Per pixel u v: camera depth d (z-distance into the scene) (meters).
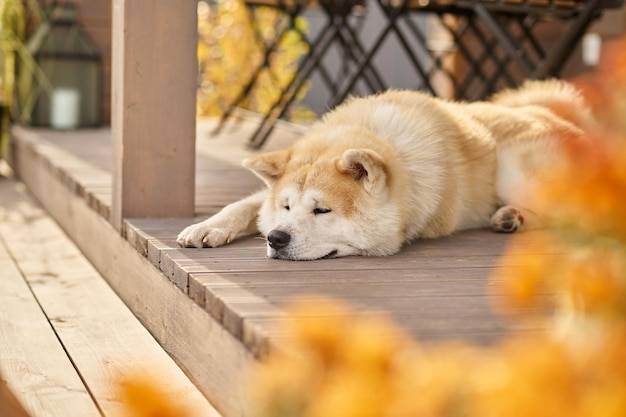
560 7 5.10
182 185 3.97
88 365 3.05
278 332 2.16
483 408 1.10
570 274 1.13
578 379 1.08
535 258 1.16
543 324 2.27
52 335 3.41
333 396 1.07
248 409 2.15
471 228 3.84
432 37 8.80
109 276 4.22
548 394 1.06
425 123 3.62
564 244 1.12
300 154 3.42
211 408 2.62
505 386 1.08
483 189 3.82
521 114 4.12
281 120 7.62
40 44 7.80
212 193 4.61
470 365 1.17
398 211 3.25
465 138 3.78
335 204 3.16
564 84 4.37
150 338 3.38
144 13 3.81
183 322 2.96
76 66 7.86
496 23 4.93
